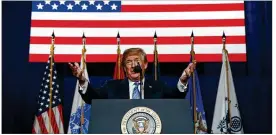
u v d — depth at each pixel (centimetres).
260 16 540
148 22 520
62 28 519
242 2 518
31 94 533
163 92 409
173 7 520
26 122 529
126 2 526
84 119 480
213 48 509
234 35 510
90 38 517
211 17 516
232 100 486
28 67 536
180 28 515
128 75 426
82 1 527
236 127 478
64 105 525
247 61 536
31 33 515
